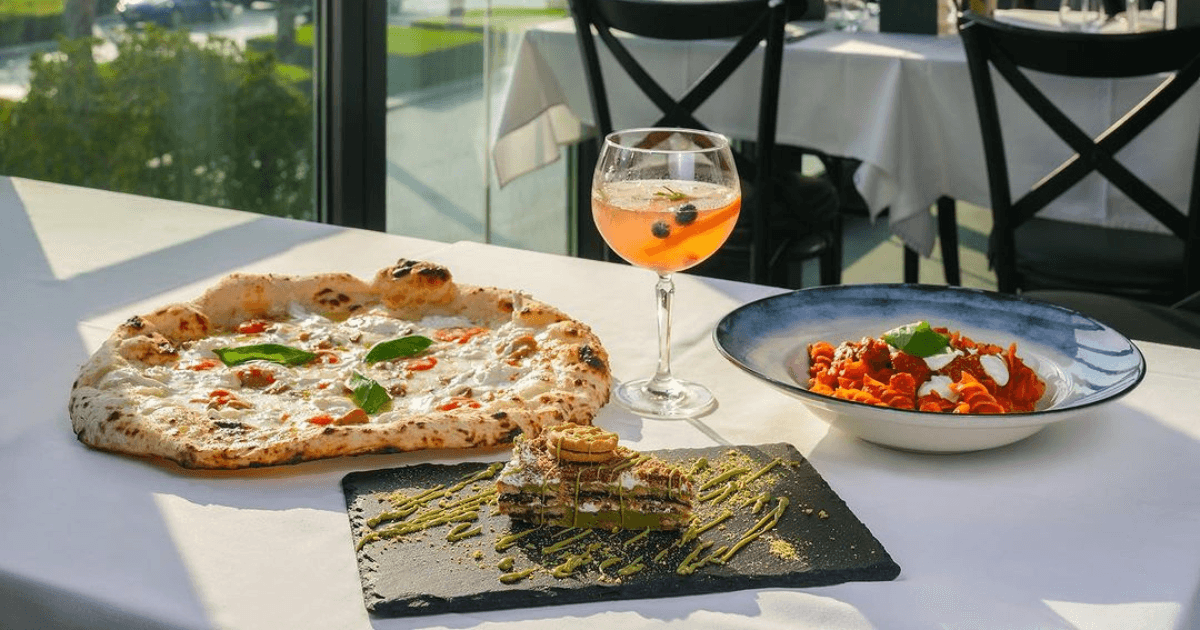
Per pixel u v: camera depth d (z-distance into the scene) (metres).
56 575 0.68
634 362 1.04
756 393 0.98
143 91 2.40
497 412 0.86
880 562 0.70
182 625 0.64
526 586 0.67
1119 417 0.94
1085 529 0.76
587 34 2.49
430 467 0.82
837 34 2.91
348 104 2.75
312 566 0.70
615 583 0.67
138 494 0.78
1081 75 2.12
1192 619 0.68
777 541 0.72
